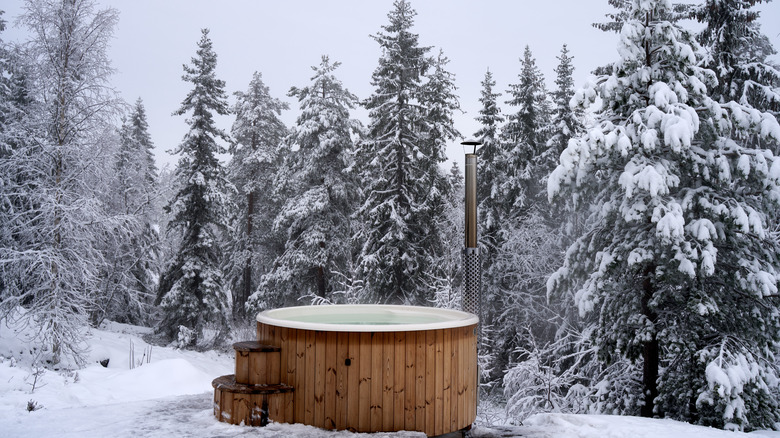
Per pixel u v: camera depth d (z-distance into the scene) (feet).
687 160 33.63
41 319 45.24
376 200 67.15
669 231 30.42
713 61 48.03
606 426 21.90
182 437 17.51
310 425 18.62
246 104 98.48
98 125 49.34
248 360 19.58
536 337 63.82
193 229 76.95
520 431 21.02
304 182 76.69
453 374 19.62
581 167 33.22
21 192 48.67
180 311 73.00
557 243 60.75
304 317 26.53
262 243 96.43
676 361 34.42
